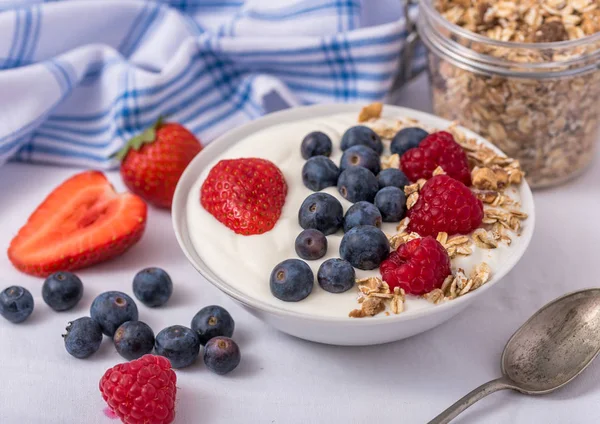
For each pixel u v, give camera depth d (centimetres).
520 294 50
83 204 54
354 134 49
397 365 47
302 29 60
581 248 52
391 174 48
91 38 62
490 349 47
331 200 46
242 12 61
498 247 46
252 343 48
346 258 45
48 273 51
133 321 47
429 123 53
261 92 59
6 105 57
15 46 59
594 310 47
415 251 43
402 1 61
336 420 44
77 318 49
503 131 53
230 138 52
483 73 52
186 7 64
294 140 51
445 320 46
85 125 60
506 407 45
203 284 51
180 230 48
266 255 46
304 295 44
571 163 55
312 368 47
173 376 44
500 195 48
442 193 45
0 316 49
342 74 60
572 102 52
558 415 44
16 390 46
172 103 59
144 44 62
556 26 52
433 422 43
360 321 43
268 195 47
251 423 44
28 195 56
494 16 53
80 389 46
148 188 54
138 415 43
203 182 49
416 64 63
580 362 46
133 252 53
